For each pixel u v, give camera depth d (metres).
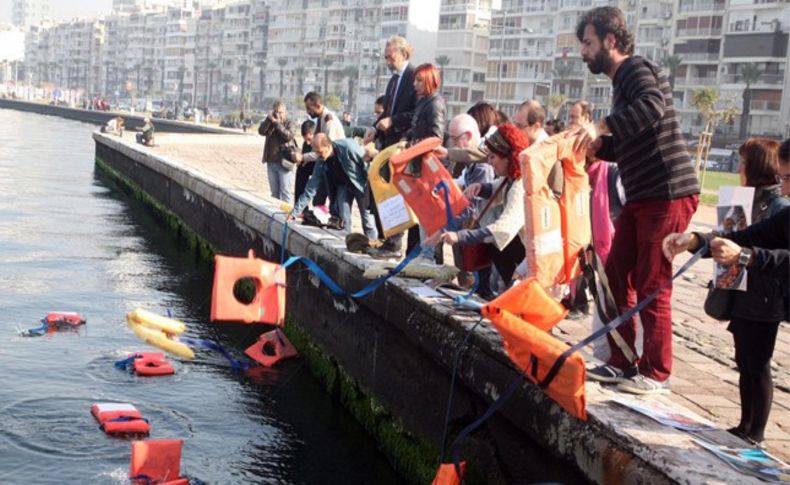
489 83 115.19
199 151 34.69
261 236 12.13
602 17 5.12
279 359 9.66
